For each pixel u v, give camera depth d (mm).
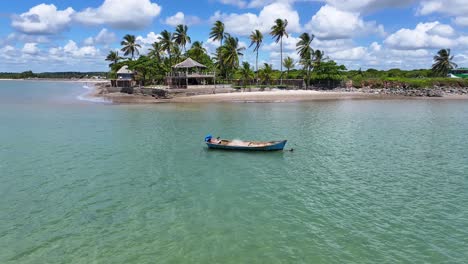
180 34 100438
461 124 41906
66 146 29656
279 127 39531
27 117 47719
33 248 13094
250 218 15602
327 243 13391
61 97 85438
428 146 29938
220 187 19703
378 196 18266
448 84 100500
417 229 14531
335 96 82000
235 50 92312
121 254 12695
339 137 33844
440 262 12156
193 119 46000
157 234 14141
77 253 12766
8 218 15570
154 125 41031
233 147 28031
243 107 60781
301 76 105188
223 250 12898
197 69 89625
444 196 18266
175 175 21891
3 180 20641
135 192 18859
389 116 49188
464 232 14266
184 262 12164
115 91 92688
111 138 33188
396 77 108938
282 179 21125
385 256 12500
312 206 16938
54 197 18062
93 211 16375
